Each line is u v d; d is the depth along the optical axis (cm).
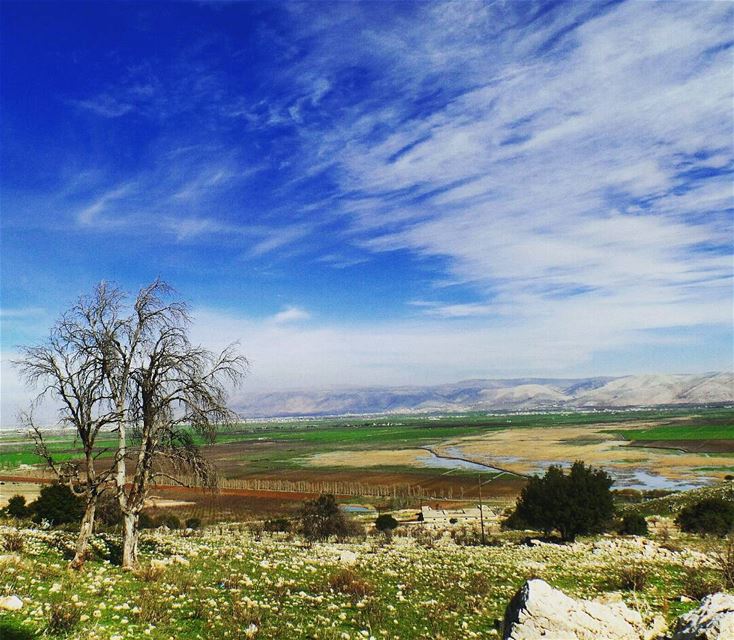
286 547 3775
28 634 1337
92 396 2419
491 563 3250
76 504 4969
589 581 2698
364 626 1773
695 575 2667
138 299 2527
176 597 1920
